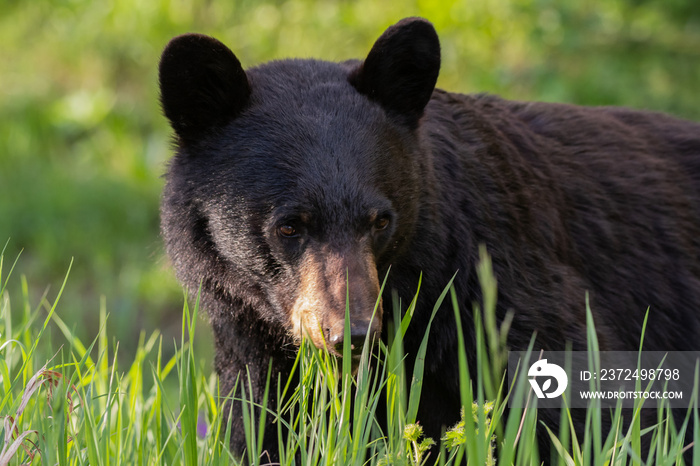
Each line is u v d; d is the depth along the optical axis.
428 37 6.68
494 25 19.16
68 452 5.88
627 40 19.84
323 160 6.41
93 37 20.73
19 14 22.22
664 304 8.12
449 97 7.69
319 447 5.64
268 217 6.46
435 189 6.84
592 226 7.93
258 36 19.58
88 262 15.67
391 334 6.80
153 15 20.56
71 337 6.99
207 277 7.04
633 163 8.41
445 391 7.05
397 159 6.60
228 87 6.70
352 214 6.32
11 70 20.86
